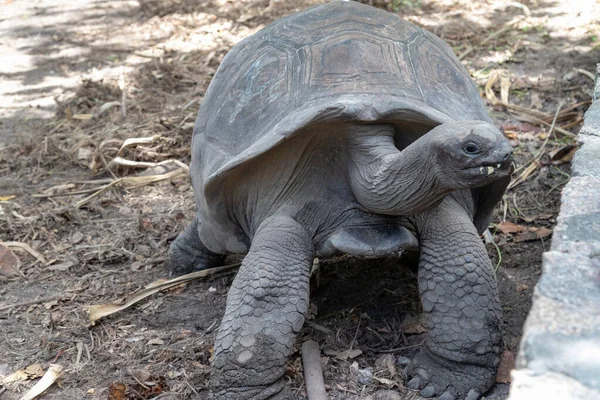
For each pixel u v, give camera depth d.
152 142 4.70
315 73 2.65
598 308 1.68
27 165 4.66
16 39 6.76
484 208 2.95
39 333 3.13
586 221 2.04
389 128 2.53
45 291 3.44
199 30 6.58
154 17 7.01
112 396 2.68
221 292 3.35
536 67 5.36
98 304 3.30
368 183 2.47
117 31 6.77
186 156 4.62
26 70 6.08
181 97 5.31
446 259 2.56
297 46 2.80
